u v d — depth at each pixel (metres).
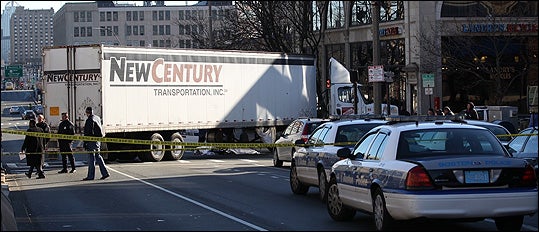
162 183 24.45
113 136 34.59
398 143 13.48
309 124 30.31
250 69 40.41
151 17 79.94
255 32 59.12
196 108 37.31
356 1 55.19
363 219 15.97
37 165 27.44
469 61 42.25
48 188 23.52
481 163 12.44
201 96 37.56
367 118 21.09
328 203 16.03
